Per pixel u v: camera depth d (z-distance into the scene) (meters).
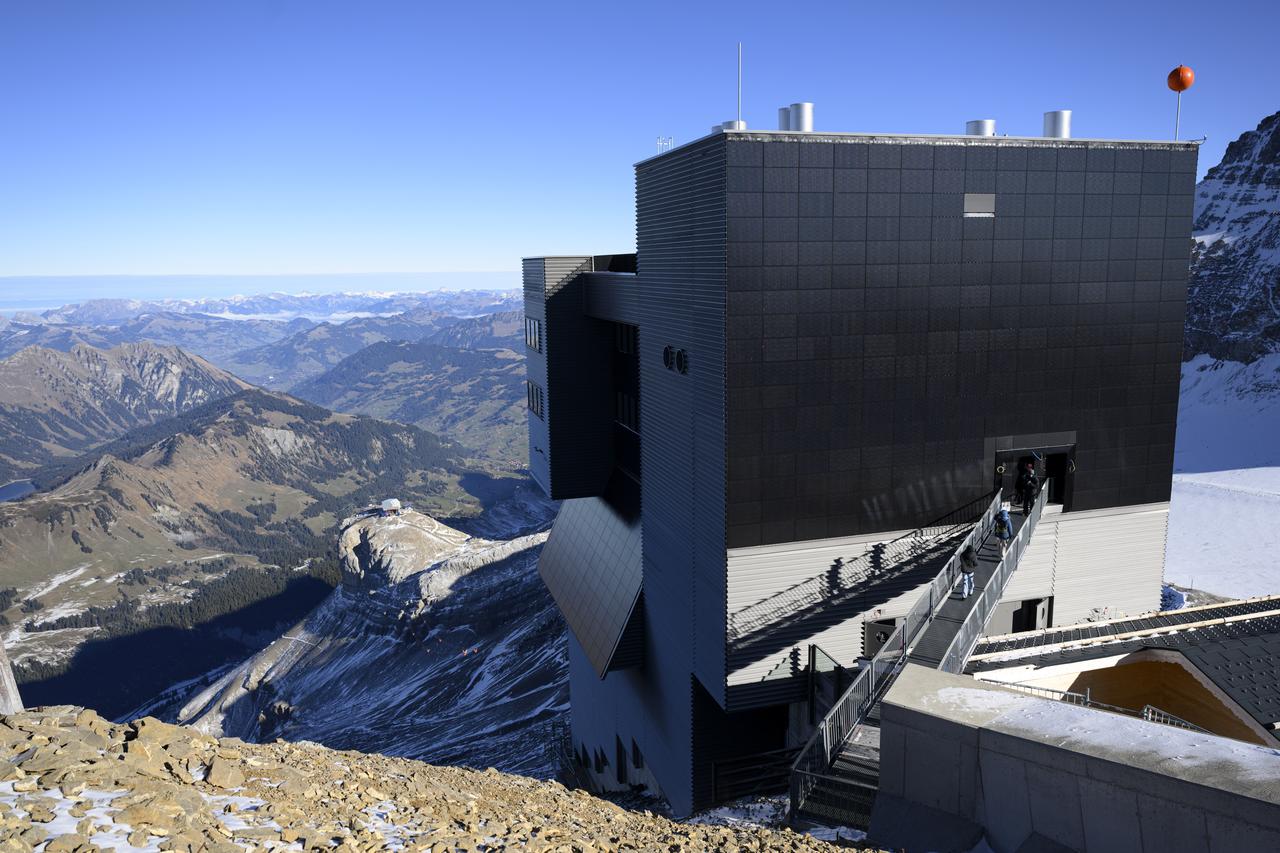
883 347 24.14
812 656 24.97
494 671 133.38
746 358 23.23
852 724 16.22
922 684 12.38
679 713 29.11
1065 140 24.53
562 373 38.53
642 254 29.75
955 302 24.48
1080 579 27.16
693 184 24.56
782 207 22.81
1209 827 8.91
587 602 39.25
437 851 9.02
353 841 8.60
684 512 27.09
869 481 24.67
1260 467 157.88
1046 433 25.92
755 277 22.92
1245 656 21.72
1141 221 25.58
